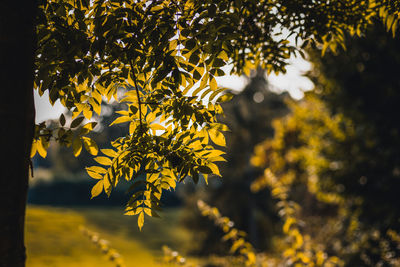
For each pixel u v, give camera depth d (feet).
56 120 9.16
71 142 8.59
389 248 31.35
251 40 12.06
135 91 8.98
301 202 54.08
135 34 8.22
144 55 8.52
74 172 159.43
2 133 6.20
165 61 8.00
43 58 8.15
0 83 6.17
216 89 8.34
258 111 79.10
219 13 8.52
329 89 35.86
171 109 8.68
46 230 69.82
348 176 33.55
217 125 8.37
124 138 8.85
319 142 37.52
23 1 6.42
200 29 8.13
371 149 33.27
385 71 31.63
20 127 6.39
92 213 113.91
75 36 8.10
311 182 38.45
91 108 9.35
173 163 8.28
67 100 9.18
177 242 90.53
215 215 16.69
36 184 138.31
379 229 33.04
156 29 8.34
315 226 47.62
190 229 79.56
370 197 32.71
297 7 11.23
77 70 8.14
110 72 8.80
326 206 49.93
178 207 144.05
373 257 32.96
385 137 32.42
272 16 11.70
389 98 32.19
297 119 42.63
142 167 8.52
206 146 8.47
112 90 9.39
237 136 78.43
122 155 8.50
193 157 8.33
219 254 69.31
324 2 11.32
